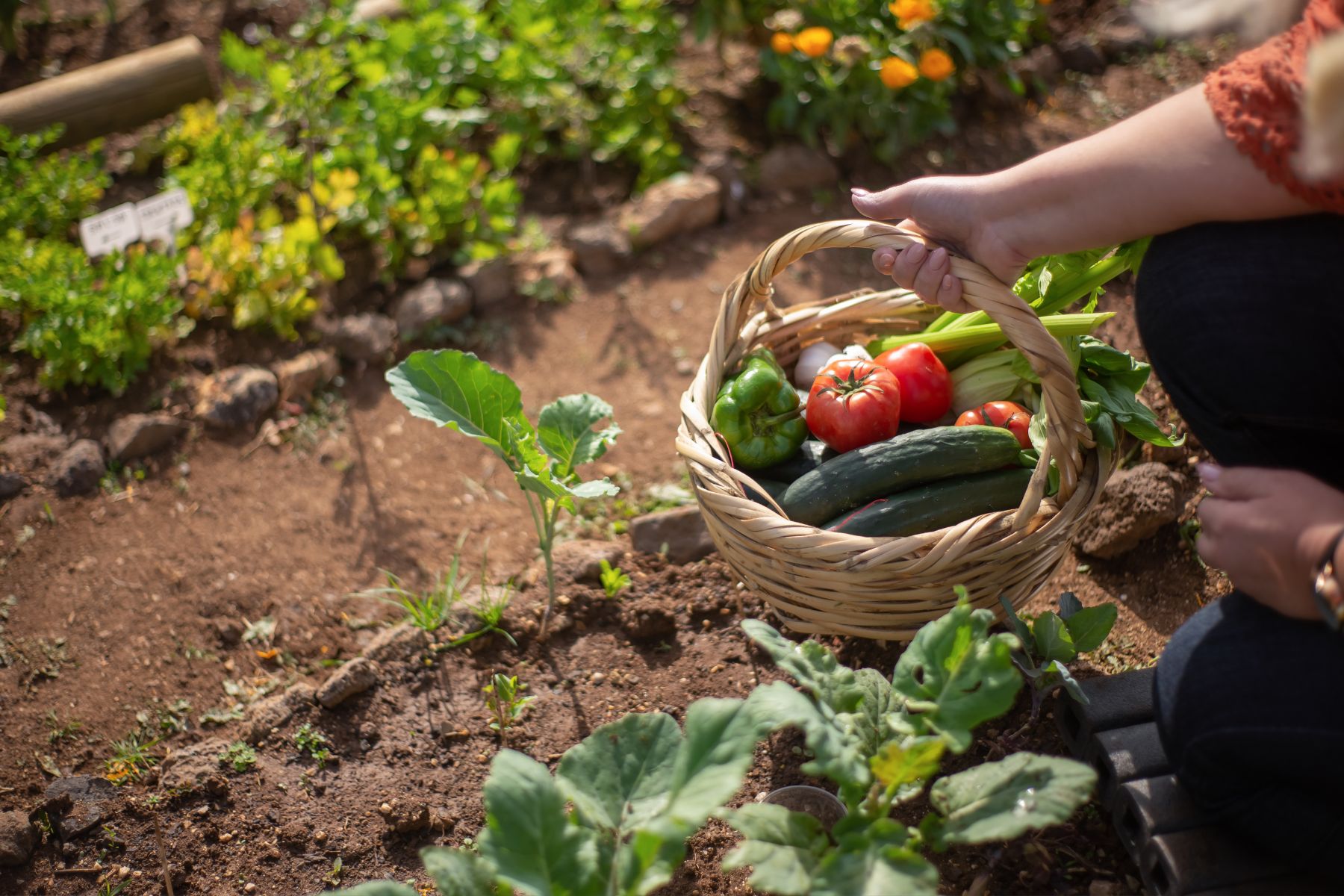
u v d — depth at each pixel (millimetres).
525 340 1914
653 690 1507
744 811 1206
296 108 2020
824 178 2086
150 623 1616
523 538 1686
